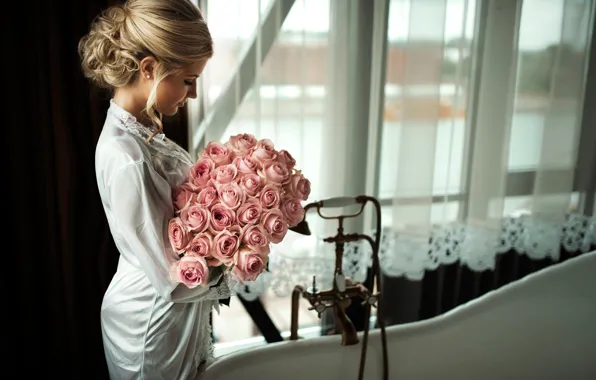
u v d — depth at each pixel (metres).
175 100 1.04
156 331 1.09
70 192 1.41
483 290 2.02
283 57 1.51
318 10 1.52
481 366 1.58
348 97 1.60
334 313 1.43
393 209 1.72
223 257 0.96
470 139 1.78
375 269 1.41
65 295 1.47
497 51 1.70
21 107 1.34
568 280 1.67
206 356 1.27
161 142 1.09
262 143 1.07
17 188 1.38
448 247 1.85
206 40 1.00
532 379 1.66
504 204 1.87
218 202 0.99
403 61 1.62
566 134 1.84
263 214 0.99
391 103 1.66
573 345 1.69
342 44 1.55
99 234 1.47
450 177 1.80
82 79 1.36
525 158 1.89
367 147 1.66
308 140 1.59
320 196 1.64
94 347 1.55
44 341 1.51
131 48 0.96
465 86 1.72
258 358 1.34
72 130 1.38
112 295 1.12
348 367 1.43
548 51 1.79
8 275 1.44
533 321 1.63
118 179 0.97
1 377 1.48
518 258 2.01
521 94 1.83
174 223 0.98
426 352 1.51
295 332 1.45
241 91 1.48
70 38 1.33
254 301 1.77
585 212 2.00
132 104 1.04
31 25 1.30
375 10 1.57
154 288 1.07
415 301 1.85
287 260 1.64
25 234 1.41
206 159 1.03
